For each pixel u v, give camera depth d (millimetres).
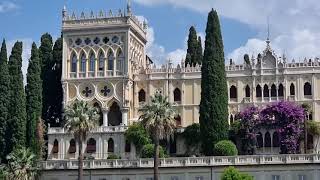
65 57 117875
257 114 104250
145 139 105000
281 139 101625
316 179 84312
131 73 117312
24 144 102812
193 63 129375
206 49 103312
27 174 87625
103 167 91312
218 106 100250
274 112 102688
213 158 87938
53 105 124750
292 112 101875
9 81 106188
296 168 85250
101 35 117375
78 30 117812
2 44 108250
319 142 104562
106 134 109438
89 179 91625
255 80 113875
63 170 92500
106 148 109188
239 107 113688
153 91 117500
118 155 105938
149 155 95812
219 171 87438
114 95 115125
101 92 116250
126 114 114312
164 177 89062
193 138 106375
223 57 103312
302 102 111438
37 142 106188
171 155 106688
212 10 104812
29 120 108188
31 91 111562
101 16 117688
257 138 104688
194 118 115375
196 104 115688
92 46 117312
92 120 85938
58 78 125812
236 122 104938
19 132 102562
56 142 111250
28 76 112625
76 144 110250
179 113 116000
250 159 86812
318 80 111625
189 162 88500
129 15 116625
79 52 117562
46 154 110875
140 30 124312
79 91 116688
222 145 93250
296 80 112312
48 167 93000
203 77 102312
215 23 104125
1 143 102625
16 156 88312
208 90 101188
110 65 116750
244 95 114188
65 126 85125
